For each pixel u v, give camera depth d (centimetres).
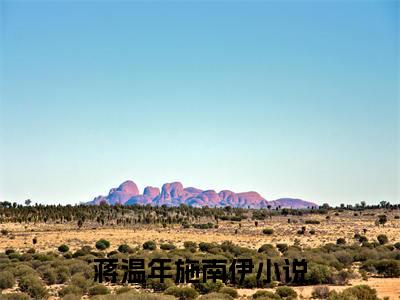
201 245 10738
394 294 4675
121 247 10431
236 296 4650
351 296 4112
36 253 10144
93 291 4966
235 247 9800
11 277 5506
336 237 13612
